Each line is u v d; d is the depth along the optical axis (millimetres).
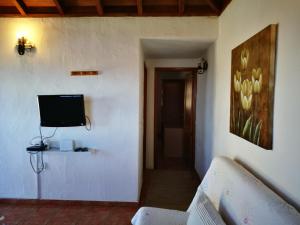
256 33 1763
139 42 3062
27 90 3119
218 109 2877
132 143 3131
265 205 1209
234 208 1479
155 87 4629
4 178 3221
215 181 1922
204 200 1626
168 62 4543
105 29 3045
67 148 3064
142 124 3814
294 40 1275
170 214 1925
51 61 3084
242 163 2020
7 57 3100
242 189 1461
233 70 2227
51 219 2830
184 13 2953
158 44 3367
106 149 3148
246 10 2000
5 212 2994
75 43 3064
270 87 1492
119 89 3086
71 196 3205
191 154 4746
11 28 3068
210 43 3270
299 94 1225
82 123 3037
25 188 3225
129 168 3152
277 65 1454
